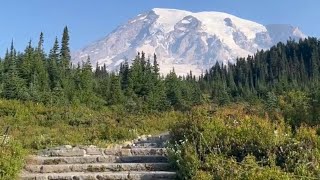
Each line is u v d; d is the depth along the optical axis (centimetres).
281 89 7144
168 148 1062
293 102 1894
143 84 5941
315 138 1052
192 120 1165
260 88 8575
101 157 1086
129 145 1348
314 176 872
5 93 4391
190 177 916
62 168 1011
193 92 6694
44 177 947
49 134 1778
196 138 1060
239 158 984
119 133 1719
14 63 5503
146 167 1017
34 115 3045
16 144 1066
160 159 1080
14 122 2603
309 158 939
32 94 4509
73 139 1602
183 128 1143
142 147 1230
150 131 2166
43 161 1055
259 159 971
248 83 11269
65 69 6531
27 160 1041
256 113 1450
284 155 961
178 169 976
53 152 1136
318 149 1000
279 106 1883
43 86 5234
